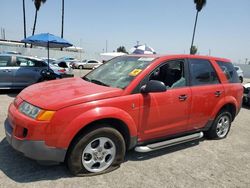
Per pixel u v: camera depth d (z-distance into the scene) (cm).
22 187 312
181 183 350
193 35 3177
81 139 330
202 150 475
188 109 441
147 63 407
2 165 362
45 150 310
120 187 327
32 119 310
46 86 392
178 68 440
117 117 345
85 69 3428
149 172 372
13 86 969
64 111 312
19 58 991
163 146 412
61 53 4134
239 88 548
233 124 697
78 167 337
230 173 390
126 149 384
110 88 366
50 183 323
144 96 376
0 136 471
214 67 504
